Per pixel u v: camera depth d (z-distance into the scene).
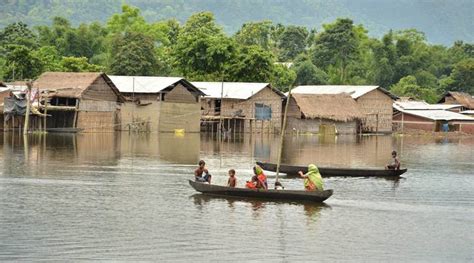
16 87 90.62
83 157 58.97
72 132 87.69
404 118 122.25
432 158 70.31
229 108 101.62
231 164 58.00
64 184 44.25
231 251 30.39
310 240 32.38
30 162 54.31
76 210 36.84
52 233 32.28
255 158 63.91
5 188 42.31
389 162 65.00
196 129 98.12
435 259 30.22
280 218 36.06
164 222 34.72
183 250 30.31
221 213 36.78
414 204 41.00
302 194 39.53
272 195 39.91
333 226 34.91
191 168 53.81
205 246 30.94
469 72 158.25
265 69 113.94
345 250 31.09
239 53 115.44
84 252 29.69
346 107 110.25
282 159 64.56
